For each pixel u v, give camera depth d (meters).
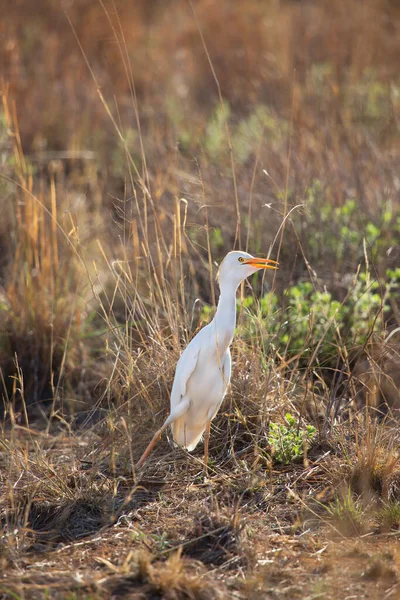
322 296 10.42
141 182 9.88
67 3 23.80
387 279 11.82
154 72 21.25
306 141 14.44
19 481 8.33
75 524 7.50
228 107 18.55
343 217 12.52
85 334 11.55
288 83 18.02
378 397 10.10
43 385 11.25
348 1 24.19
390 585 6.29
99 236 13.02
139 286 11.71
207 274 11.91
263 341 9.61
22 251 11.85
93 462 8.40
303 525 7.34
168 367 9.39
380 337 10.36
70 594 6.09
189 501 7.86
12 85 18.78
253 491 7.98
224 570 6.53
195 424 8.51
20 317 11.48
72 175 15.87
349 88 17.86
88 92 19.58
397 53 21.14
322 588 6.20
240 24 23.31
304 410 9.25
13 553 6.79
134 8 25.05
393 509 7.32
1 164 14.19
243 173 13.99
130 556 6.58
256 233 12.38
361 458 8.02
